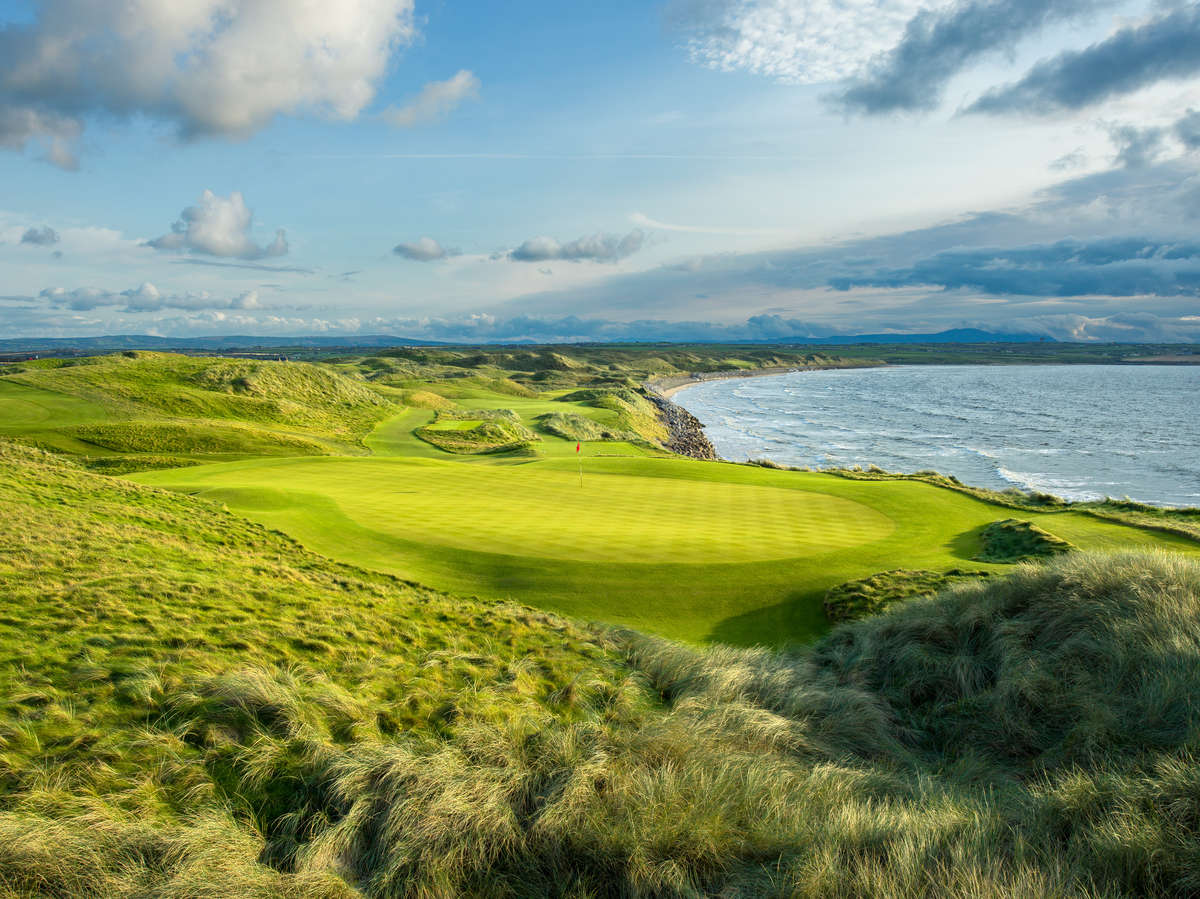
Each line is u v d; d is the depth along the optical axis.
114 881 4.96
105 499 18.08
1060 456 60.84
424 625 11.63
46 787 5.81
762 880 5.43
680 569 16.03
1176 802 5.60
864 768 8.00
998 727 8.52
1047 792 6.35
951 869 5.23
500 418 77.56
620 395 107.31
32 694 7.05
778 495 25.84
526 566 16.14
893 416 99.50
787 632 13.52
